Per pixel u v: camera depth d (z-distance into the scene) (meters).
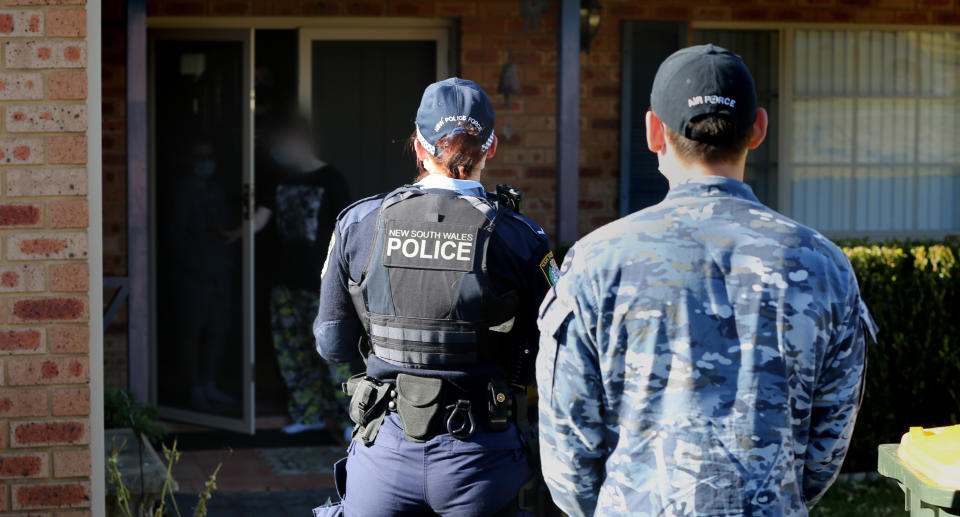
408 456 2.60
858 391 1.89
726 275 1.84
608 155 7.14
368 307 2.71
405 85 6.98
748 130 1.93
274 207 7.13
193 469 5.67
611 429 1.88
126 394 5.30
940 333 5.24
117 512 4.16
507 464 2.62
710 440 1.80
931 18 7.45
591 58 7.08
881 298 5.21
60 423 3.50
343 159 6.95
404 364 2.63
